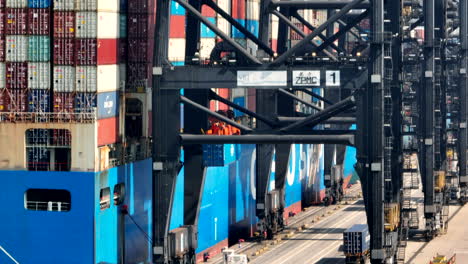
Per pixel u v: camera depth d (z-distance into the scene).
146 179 171.75
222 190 197.25
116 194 162.75
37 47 155.75
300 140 165.12
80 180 153.12
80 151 153.12
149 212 173.62
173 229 175.00
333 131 166.00
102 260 156.38
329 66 161.75
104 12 156.38
